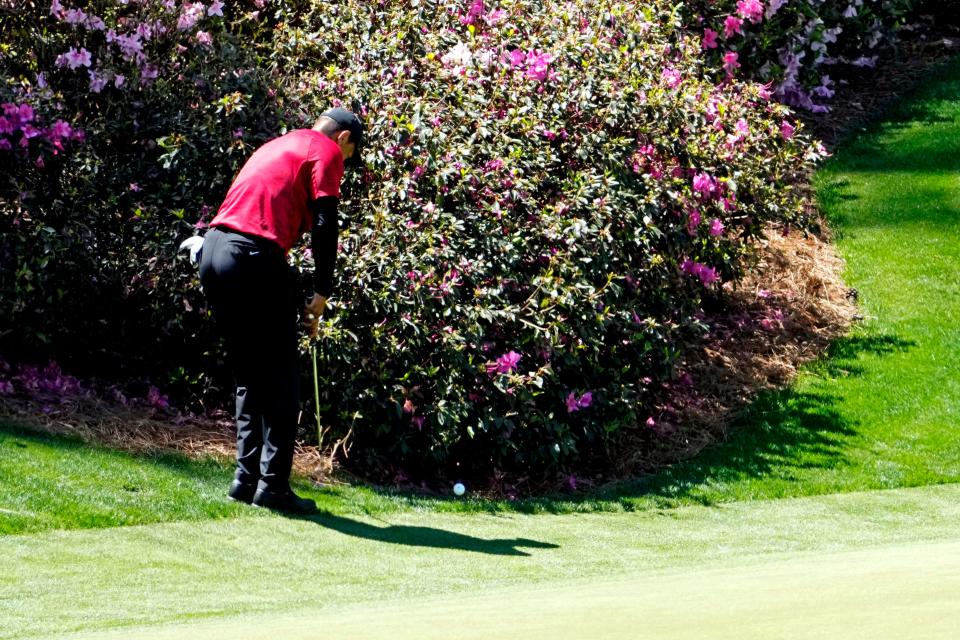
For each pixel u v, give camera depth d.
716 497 14.59
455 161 15.45
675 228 17.52
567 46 17.14
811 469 15.65
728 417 17.77
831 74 31.23
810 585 5.17
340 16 17.67
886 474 15.36
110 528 10.53
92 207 15.39
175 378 15.36
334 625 5.04
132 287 15.72
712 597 5.02
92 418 14.06
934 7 34.03
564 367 15.70
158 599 8.00
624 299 16.97
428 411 14.48
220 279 11.46
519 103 16.56
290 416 11.85
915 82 30.55
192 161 15.32
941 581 4.84
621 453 16.44
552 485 15.24
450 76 16.61
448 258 14.87
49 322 15.33
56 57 16.27
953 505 13.85
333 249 11.69
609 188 16.19
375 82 16.33
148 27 16.64
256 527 11.16
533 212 16.00
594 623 4.30
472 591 8.12
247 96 15.58
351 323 14.61
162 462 13.15
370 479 14.45
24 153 15.10
